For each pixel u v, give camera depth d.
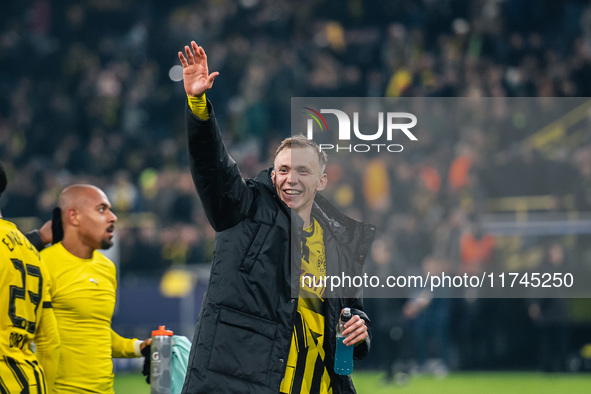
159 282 20.83
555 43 30.42
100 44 35.03
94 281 8.62
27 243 7.18
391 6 32.19
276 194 6.81
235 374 6.39
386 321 18.72
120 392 16.27
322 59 29.25
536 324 19.39
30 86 32.75
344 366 6.77
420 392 16.53
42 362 7.42
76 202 8.71
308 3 32.38
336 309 6.86
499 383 17.66
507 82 25.97
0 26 36.19
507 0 30.19
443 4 30.08
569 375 18.86
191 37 32.28
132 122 31.06
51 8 36.06
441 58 28.12
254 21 32.75
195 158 6.44
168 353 8.08
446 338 19.25
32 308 7.04
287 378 6.66
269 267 6.60
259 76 29.11
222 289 6.55
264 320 6.52
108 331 8.76
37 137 31.09
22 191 27.08
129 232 23.53
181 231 23.17
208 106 6.41
